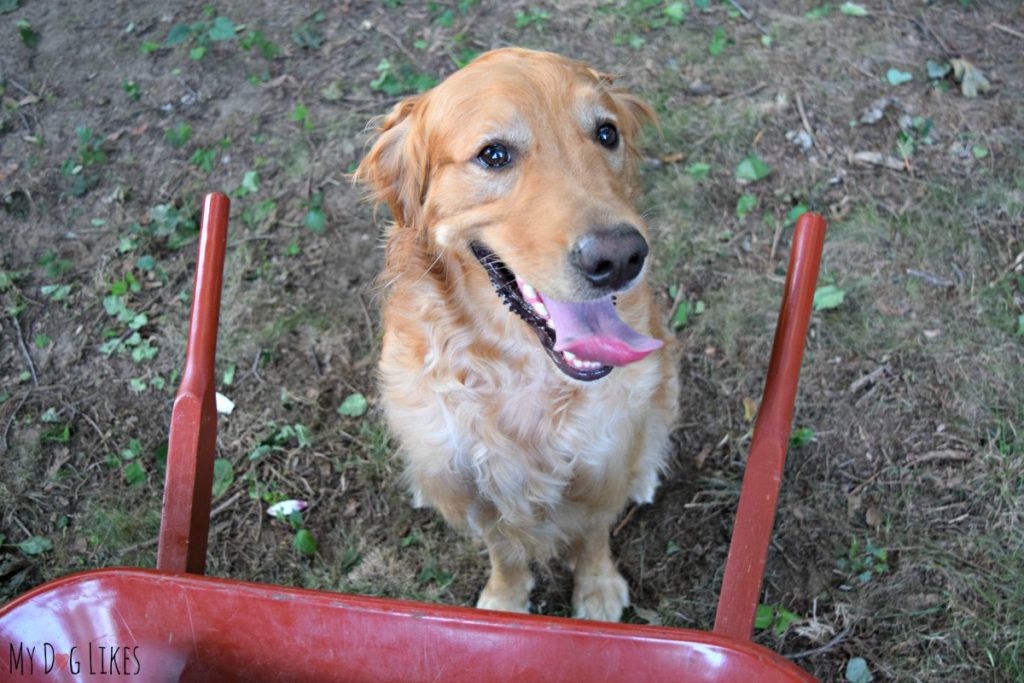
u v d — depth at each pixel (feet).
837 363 3.17
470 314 2.43
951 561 2.78
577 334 2.20
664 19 4.24
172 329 3.34
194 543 1.97
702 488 3.01
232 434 3.12
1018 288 3.30
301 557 2.90
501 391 2.46
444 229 2.35
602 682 1.67
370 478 3.05
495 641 1.67
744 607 1.92
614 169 2.38
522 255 2.19
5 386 3.21
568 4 4.35
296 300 3.42
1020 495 2.87
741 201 3.56
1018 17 4.17
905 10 4.23
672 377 2.81
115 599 1.73
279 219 3.61
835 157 3.69
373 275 3.46
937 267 3.37
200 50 4.13
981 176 3.60
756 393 3.17
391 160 2.54
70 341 3.32
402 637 1.70
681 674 1.64
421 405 2.52
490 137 2.24
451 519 2.73
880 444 3.01
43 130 3.90
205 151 3.81
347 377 3.24
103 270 3.48
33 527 2.93
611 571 2.82
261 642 1.74
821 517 2.89
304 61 4.14
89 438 3.11
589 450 2.49
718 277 3.40
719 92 3.91
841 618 2.72
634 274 2.12
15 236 3.57
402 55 4.13
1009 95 3.85
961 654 2.63
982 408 3.05
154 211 3.60
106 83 4.06
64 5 4.48
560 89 2.27
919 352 3.18
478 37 4.19
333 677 1.76
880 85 3.90
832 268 3.39
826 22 4.18
